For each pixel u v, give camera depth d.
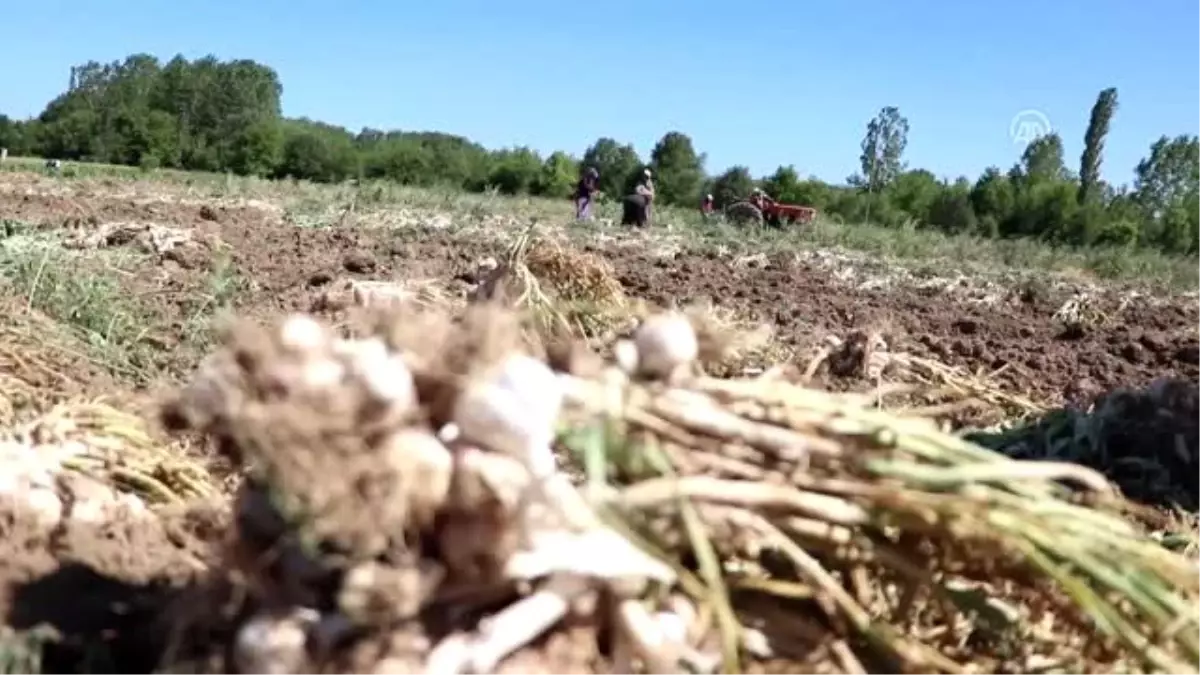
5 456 3.02
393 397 2.01
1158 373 8.47
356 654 2.02
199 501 3.31
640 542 2.21
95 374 5.21
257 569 2.12
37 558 2.61
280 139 49.31
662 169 49.22
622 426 2.33
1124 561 2.45
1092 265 20.75
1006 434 4.82
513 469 2.06
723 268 14.24
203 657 2.17
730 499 2.31
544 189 46.53
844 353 6.26
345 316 6.46
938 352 8.38
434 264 11.41
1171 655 2.46
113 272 8.41
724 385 2.47
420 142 54.03
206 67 60.50
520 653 2.10
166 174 33.91
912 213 39.19
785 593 2.38
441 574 2.08
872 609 2.50
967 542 2.43
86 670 2.29
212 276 8.53
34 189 21.20
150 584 2.62
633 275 11.91
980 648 2.58
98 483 3.07
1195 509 4.20
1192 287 18.36
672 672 2.17
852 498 2.40
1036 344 9.63
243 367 2.06
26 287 6.69
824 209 42.00
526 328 3.06
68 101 60.50
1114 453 4.55
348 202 21.08
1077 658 2.60
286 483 1.92
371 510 1.95
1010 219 37.09
